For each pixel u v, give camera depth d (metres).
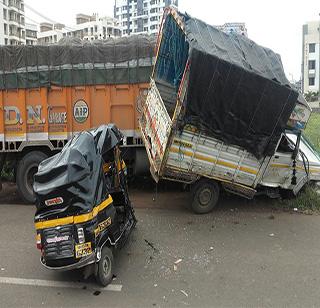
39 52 9.21
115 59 9.27
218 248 6.63
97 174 5.38
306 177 8.59
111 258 5.55
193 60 6.92
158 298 5.10
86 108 9.40
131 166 9.78
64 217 5.02
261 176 8.12
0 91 9.31
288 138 8.48
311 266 6.00
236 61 7.26
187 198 9.45
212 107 7.31
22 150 9.49
